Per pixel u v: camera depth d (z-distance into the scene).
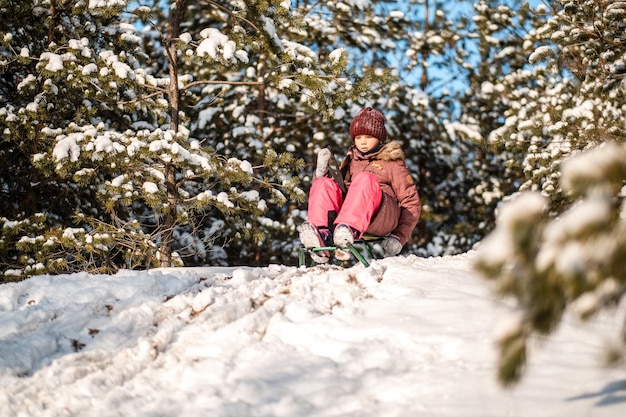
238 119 13.48
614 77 9.86
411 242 16.55
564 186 1.67
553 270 1.63
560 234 1.63
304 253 4.86
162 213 9.52
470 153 17.81
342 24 15.36
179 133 8.84
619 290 1.69
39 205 11.12
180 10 10.30
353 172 5.11
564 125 9.91
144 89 10.22
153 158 9.09
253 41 9.64
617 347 1.95
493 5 16.48
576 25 10.12
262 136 13.89
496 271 1.69
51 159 8.84
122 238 9.38
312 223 4.64
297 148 14.78
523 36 16.27
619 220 1.64
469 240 16.58
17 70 10.70
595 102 9.77
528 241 1.65
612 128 9.24
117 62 9.23
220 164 9.17
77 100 10.05
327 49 15.52
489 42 16.19
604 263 1.59
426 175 17.14
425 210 15.37
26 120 9.20
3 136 9.45
